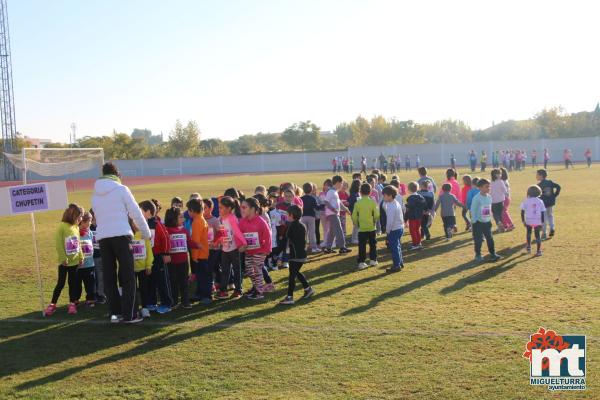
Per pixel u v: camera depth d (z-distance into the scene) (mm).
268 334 7215
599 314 7465
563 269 10383
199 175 71875
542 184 14016
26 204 8711
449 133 110938
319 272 11148
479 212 11461
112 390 5656
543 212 11820
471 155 48906
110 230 7812
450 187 14617
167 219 8805
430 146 72062
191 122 96625
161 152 95500
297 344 6770
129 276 7938
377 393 5309
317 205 13516
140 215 7832
